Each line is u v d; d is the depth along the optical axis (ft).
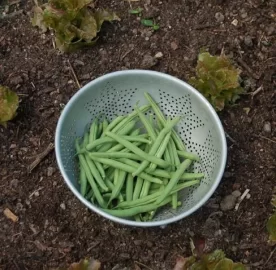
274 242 5.80
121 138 5.68
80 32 6.23
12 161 6.08
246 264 5.76
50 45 6.57
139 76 5.82
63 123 5.57
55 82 6.40
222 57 6.04
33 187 5.98
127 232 5.82
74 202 5.92
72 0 6.08
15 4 6.77
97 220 5.85
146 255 5.76
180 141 5.87
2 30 6.64
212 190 5.36
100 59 6.50
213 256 5.39
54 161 6.08
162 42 6.59
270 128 6.27
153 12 6.70
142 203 5.54
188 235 5.83
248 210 5.95
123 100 6.03
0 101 5.83
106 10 6.42
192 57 6.53
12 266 5.69
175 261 5.74
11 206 5.91
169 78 5.77
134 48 6.56
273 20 6.73
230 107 6.31
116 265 5.72
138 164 5.62
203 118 5.84
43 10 6.55
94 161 5.65
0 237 5.79
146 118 5.89
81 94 5.68
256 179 6.07
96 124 5.88
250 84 6.40
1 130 6.18
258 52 6.59
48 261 5.71
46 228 5.82
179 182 5.72
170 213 5.61
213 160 5.70
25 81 6.39
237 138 6.22
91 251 5.75
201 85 6.08
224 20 6.72
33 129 6.21
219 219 5.90
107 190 5.56
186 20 6.70
